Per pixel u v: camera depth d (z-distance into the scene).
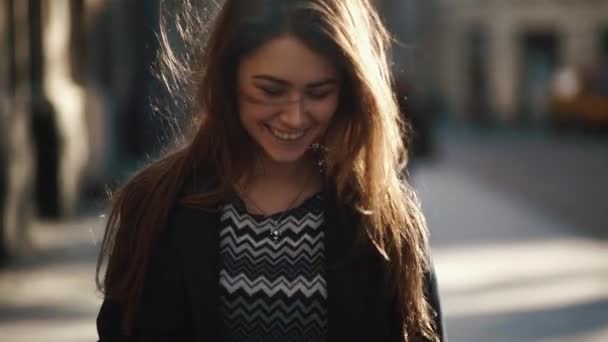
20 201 9.97
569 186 17.72
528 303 8.15
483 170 21.05
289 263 2.39
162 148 2.71
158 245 2.38
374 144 2.35
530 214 13.89
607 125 31.25
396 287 2.38
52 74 12.13
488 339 6.97
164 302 2.38
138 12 16.11
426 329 2.42
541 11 42.03
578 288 8.77
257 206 2.44
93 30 14.51
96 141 13.93
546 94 42.44
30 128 11.26
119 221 2.42
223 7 2.29
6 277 8.75
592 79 31.78
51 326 7.15
